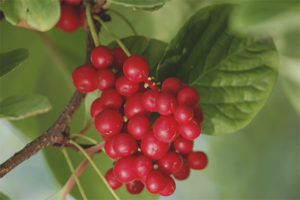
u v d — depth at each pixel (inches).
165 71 13.4
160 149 12.3
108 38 15.5
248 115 13.6
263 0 10.0
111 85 12.8
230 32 13.5
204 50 13.5
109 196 15.2
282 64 14.5
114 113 12.5
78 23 14.0
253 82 13.6
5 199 13.3
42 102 12.9
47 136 13.1
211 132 13.7
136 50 13.9
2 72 13.1
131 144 12.4
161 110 12.1
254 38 13.6
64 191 13.9
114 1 12.1
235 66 13.6
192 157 13.3
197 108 12.7
